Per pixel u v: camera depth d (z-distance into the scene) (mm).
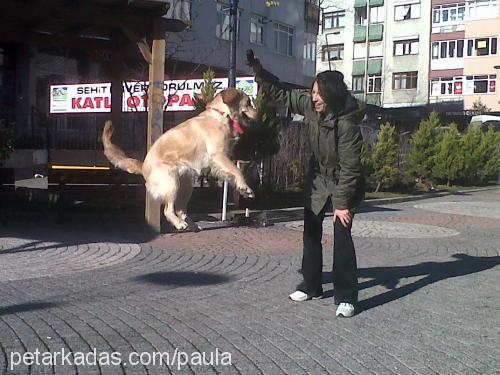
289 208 14703
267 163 15977
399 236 11883
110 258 8688
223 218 12547
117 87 13578
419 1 53094
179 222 5562
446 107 51906
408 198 20625
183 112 15172
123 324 5547
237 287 7137
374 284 7500
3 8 10391
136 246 9703
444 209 17719
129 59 15922
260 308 6227
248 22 32906
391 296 6875
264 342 5133
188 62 26312
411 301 6652
